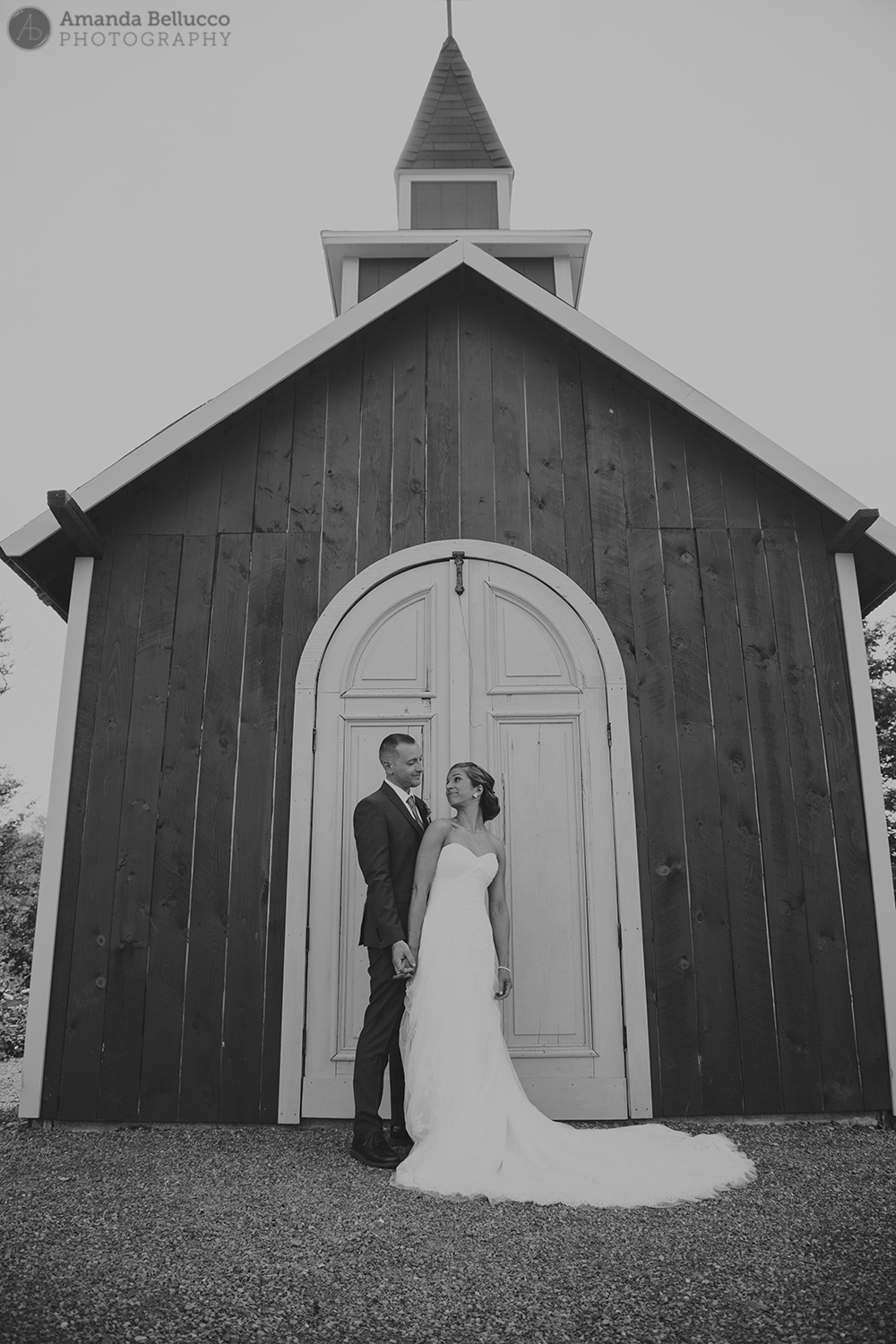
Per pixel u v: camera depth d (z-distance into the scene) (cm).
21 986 1198
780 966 446
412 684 493
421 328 559
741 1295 231
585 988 450
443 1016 363
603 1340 205
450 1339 207
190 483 521
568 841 468
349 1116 430
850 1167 354
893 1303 225
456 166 1001
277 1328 213
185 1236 278
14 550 479
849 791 470
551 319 535
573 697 488
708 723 480
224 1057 437
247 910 454
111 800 470
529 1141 344
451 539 515
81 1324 214
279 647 495
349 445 532
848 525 483
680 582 504
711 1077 434
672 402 521
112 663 491
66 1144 402
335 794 474
